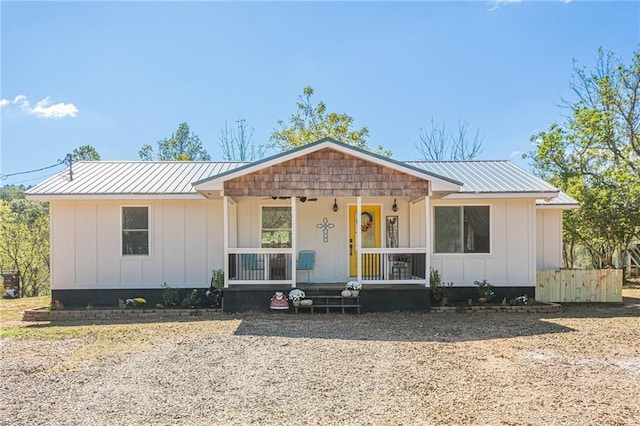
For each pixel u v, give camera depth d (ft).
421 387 19.02
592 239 64.39
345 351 25.23
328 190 38.93
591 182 68.23
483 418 15.70
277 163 38.65
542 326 32.76
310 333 30.25
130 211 43.93
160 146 139.85
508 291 44.68
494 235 44.86
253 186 38.75
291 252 39.40
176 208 44.14
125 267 43.65
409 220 45.73
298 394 18.29
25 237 89.97
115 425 15.37
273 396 18.07
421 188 39.09
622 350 25.46
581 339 28.32
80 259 43.37
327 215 45.83
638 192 55.77
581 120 75.05
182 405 17.16
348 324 33.50
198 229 44.19
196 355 24.57
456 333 30.17
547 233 50.03
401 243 45.88
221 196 40.42
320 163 39.09
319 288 39.45
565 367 21.97
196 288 43.98
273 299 38.58
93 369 22.09
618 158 75.05
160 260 43.91
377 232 46.09
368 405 17.02
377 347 26.16
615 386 19.02
